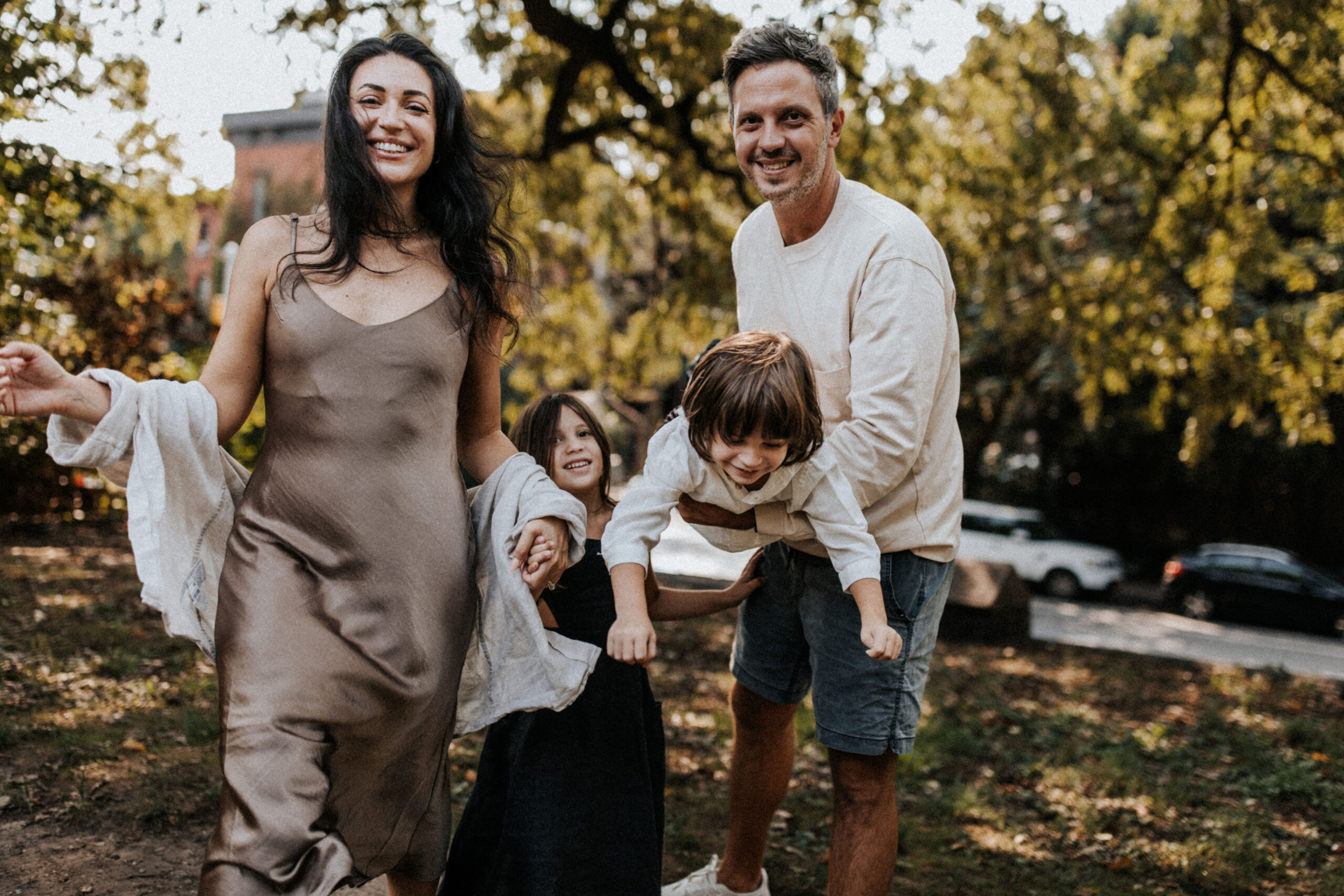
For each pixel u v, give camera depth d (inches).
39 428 457.1
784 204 94.7
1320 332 447.2
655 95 409.7
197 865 120.0
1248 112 396.8
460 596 77.8
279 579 71.5
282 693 69.0
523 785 90.4
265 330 75.8
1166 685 309.6
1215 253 419.5
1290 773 200.2
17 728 159.6
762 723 110.5
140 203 381.4
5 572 315.3
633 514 87.1
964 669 309.4
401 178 77.5
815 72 91.1
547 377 573.6
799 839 146.6
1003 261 434.6
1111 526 895.1
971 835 159.9
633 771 92.7
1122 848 157.6
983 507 746.8
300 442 73.6
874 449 90.5
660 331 537.3
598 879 88.8
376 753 73.7
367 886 118.3
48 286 441.1
